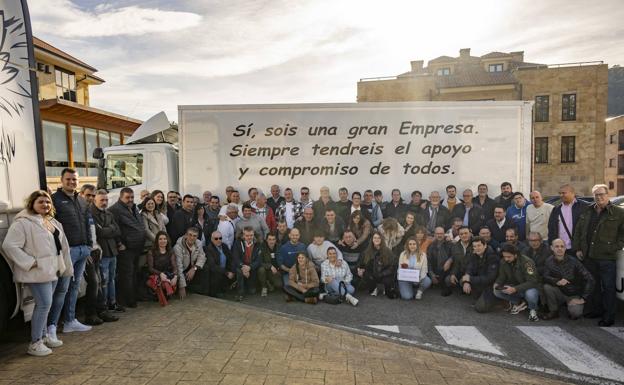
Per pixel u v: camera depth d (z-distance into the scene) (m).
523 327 5.78
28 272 4.14
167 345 4.52
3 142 4.42
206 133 8.20
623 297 5.68
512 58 40.53
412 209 8.03
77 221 4.93
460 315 6.32
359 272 7.40
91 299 5.26
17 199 4.56
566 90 31.89
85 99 24.19
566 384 3.96
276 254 7.52
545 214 7.50
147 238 6.45
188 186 8.24
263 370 3.91
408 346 4.71
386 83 32.41
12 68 4.60
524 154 8.08
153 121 9.20
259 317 5.55
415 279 7.06
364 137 8.14
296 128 8.17
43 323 4.28
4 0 4.57
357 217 7.86
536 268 6.28
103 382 3.65
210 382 3.66
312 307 6.71
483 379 3.89
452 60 41.28
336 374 3.86
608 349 4.96
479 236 7.17
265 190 8.23
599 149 31.70
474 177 8.13
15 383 3.64
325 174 8.22
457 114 8.07
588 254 6.06
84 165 17.23
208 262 7.10
